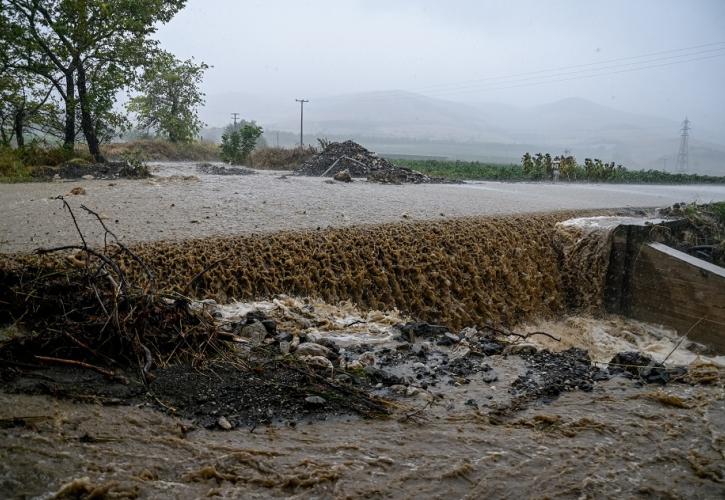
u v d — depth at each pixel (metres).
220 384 6.97
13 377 6.54
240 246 12.27
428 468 5.68
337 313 11.09
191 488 5.15
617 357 8.96
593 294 16.91
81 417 5.98
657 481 5.79
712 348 14.95
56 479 5.04
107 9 25.00
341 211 16.78
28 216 13.72
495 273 15.39
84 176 22.86
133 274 10.55
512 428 6.58
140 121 47.72
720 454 6.30
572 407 7.19
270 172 35.88
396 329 9.70
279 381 7.18
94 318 7.36
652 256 16.12
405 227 15.12
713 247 18.86
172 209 15.49
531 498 5.39
